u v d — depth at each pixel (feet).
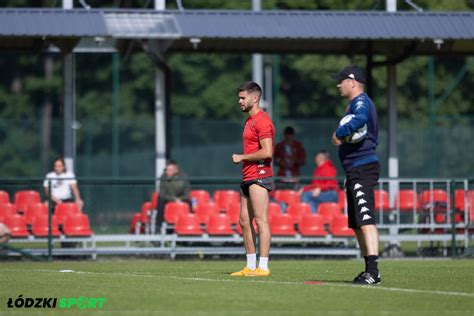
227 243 234.38
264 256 160.15
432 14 256.73
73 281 149.59
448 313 114.01
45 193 235.40
